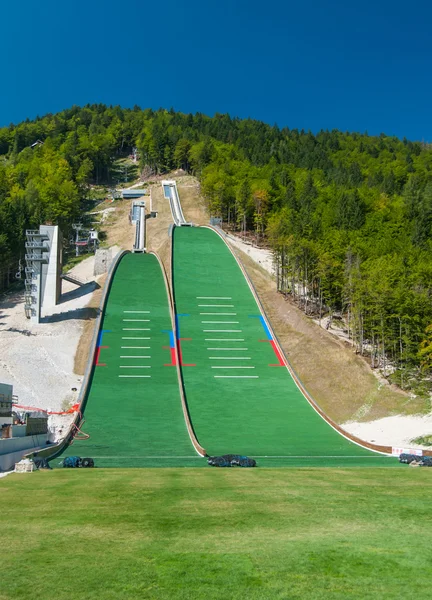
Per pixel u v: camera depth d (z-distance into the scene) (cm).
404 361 7194
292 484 2744
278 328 8300
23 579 1249
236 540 1583
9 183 16225
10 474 3244
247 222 15275
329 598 1137
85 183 19950
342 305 9131
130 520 1855
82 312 8581
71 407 6016
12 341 7644
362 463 4188
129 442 5056
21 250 11412
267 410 6103
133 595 1155
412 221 13938
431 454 4475
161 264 10781
